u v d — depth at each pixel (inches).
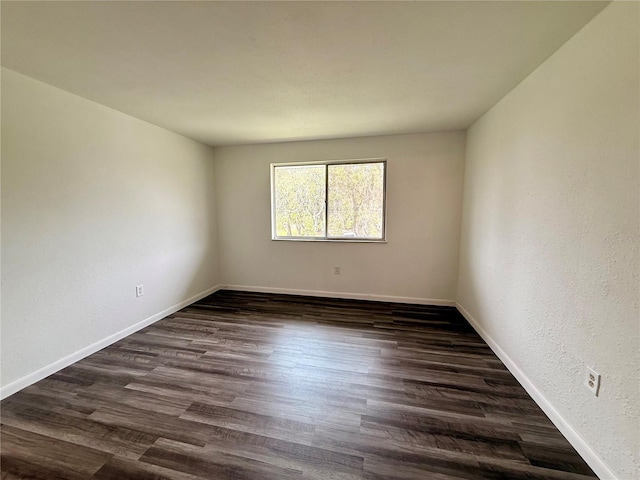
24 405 70.9
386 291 149.9
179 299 139.6
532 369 73.8
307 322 123.2
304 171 156.0
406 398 73.5
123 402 72.1
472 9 51.8
